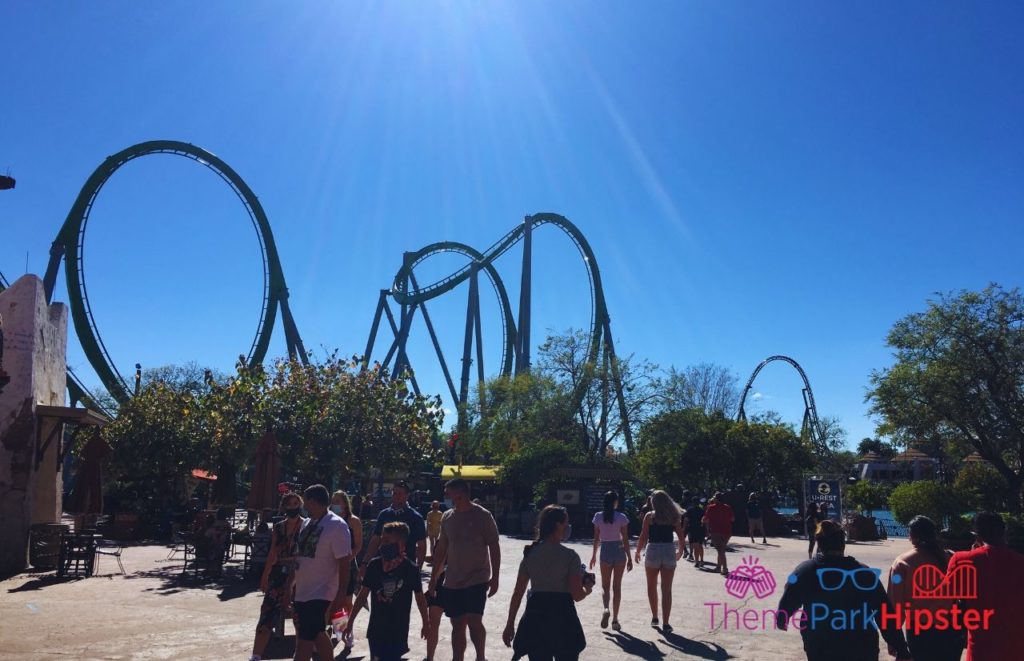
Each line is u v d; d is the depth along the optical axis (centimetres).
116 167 5066
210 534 1642
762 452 4675
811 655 536
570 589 664
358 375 2202
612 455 5600
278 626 977
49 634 994
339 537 730
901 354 3534
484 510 791
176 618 1134
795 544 3131
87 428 3181
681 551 1198
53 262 4772
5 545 1641
